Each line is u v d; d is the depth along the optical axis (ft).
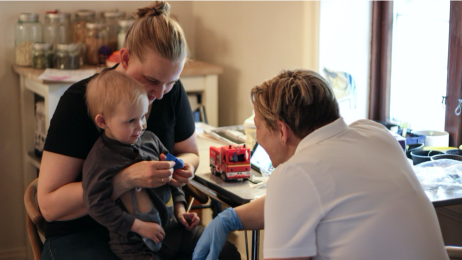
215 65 9.61
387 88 7.89
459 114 6.88
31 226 5.21
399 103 7.86
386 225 3.38
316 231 3.45
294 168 3.48
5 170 9.57
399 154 3.83
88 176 4.38
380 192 3.43
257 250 5.02
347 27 7.64
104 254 4.65
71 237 4.87
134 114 4.39
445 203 4.89
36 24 8.96
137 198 4.60
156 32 4.46
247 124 6.75
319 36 7.48
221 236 4.60
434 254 3.47
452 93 6.92
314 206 3.39
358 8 7.63
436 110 7.25
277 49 8.33
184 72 8.80
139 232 4.45
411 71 7.55
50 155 4.69
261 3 8.59
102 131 4.75
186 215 5.16
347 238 3.38
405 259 3.38
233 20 9.41
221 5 9.71
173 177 4.92
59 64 8.60
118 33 9.15
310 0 7.47
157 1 4.77
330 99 3.78
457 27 6.71
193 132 5.85
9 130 9.45
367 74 7.94
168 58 4.50
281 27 8.18
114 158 4.46
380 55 7.82
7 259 9.89
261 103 3.88
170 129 5.52
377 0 7.61
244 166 5.45
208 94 9.20
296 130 3.79
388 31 7.66
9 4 9.05
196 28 10.64
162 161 4.53
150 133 5.15
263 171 5.82
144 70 4.57
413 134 7.23
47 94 7.95
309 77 3.83
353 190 3.41
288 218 3.41
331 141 3.67
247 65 9.16
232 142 7.06
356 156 3.56
